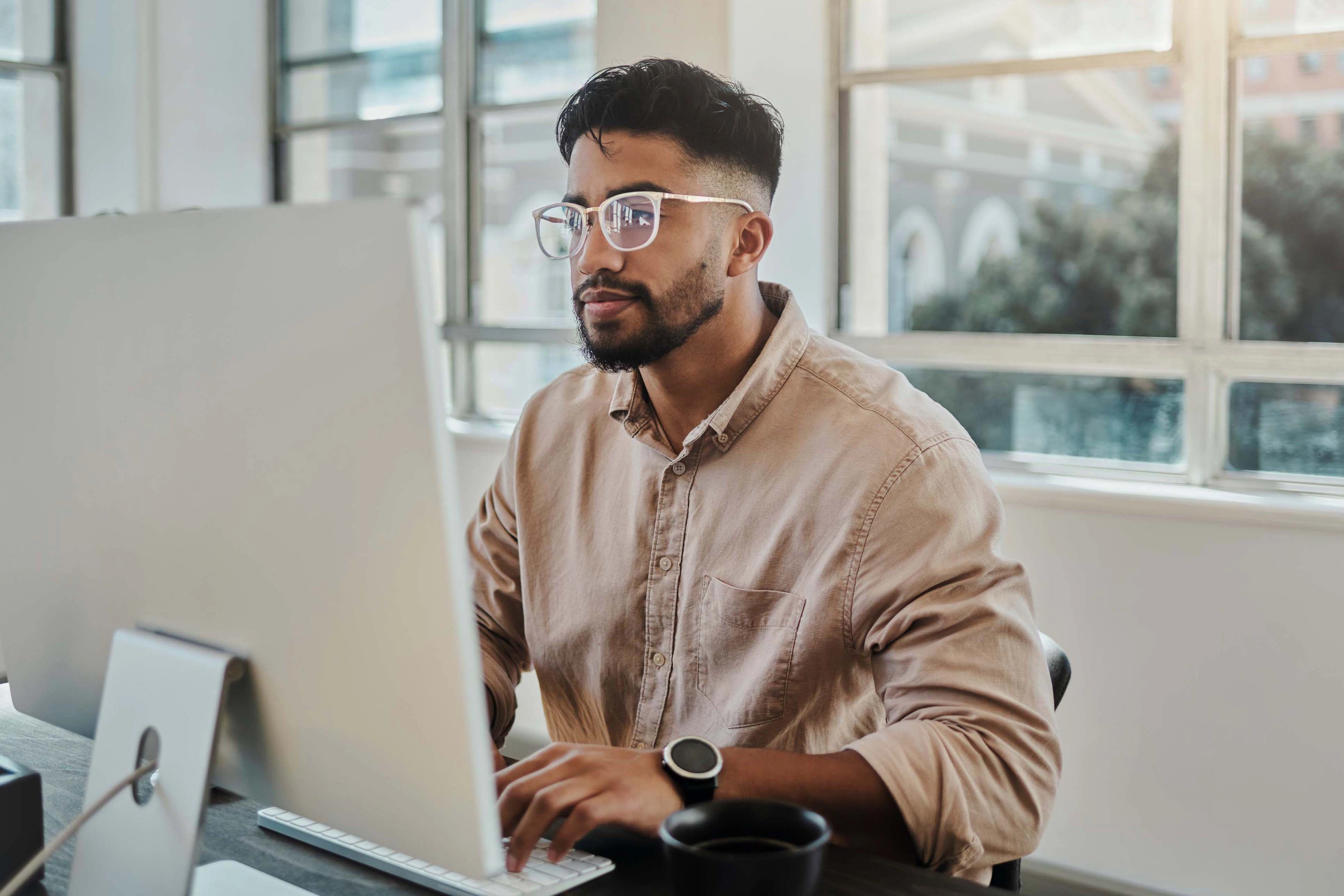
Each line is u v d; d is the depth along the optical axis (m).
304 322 0.60
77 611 0.79
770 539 1.12
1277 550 2.18
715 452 1.15
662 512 1.18
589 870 0.79
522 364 3.63
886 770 0.87
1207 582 2.26
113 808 0.72
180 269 0.66
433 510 0.57
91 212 4.10
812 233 2.93
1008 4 2.70
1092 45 2.61
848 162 2.96
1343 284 2.45
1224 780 2.26
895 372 1.20
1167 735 2.31
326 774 0.66
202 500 0.67
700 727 1.16
